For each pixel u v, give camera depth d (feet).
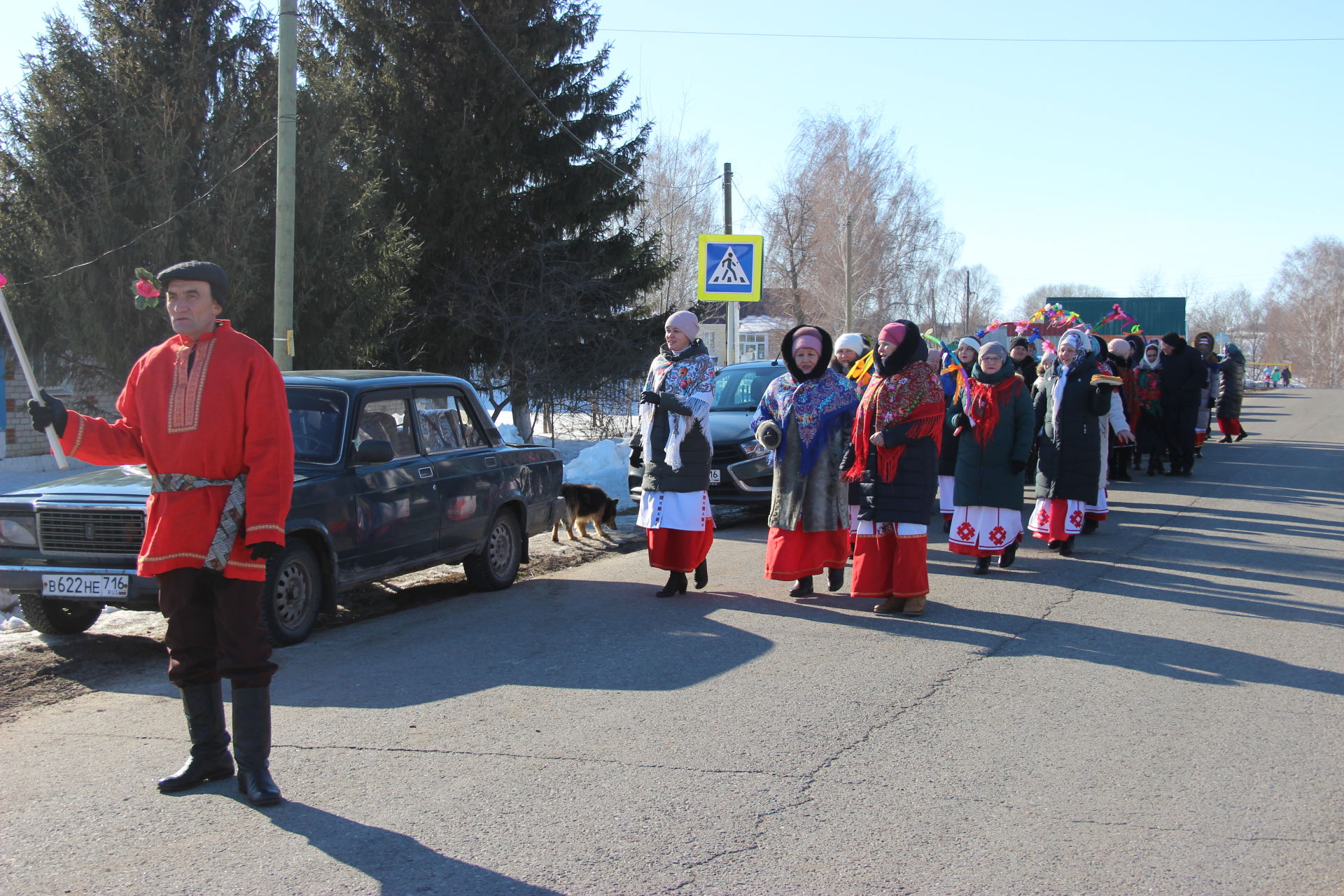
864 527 22.75
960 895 10.42
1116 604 23.99
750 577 27.58
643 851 11.36
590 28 69.05
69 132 46.11
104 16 48.34
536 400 67.56
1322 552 30.78
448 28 64.08
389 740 14.89
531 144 67.10
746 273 41.34
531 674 18.25
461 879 10.69
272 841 11.60
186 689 13.11
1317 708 16.48
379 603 24.93
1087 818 12.32
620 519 38.01
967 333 224.74
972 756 14.35
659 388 24.58
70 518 18.49
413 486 22.88
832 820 12.23
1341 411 107.04
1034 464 41.24
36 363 50.42
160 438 12.26
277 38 51.88
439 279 65.77
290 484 12.48
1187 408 50.57
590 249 68.64
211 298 12.42
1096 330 51.31
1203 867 11.07
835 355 28.07
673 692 17.19
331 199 50.60
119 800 12.76
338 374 24.17
